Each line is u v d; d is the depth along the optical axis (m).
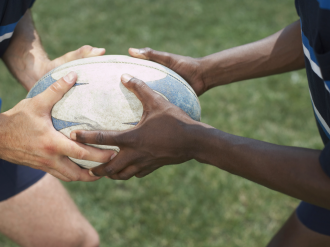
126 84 1.11
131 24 4.93
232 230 2.19
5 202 1.52
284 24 4.95
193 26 4.89
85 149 1.13
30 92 1.32
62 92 1.15
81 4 5.50
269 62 1.44
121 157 1.08
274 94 3.45
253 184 2.47
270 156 0.93
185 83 1.31
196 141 1.00
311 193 0.90
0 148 1.20
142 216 2.27
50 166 1.19
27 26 1.61
